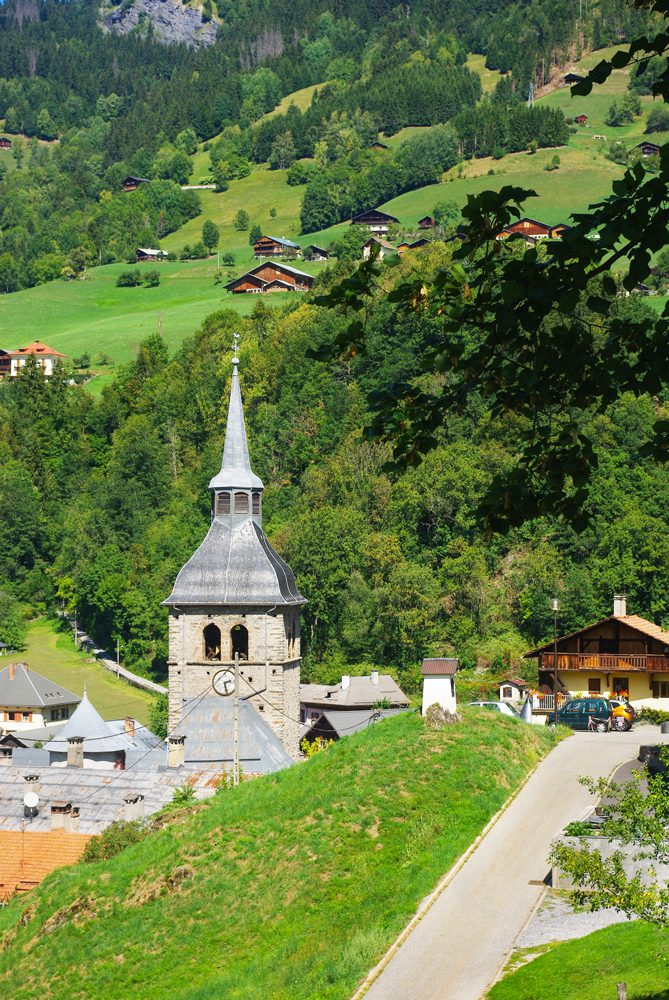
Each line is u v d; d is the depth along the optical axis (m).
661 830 25.88
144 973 37.06
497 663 125.19
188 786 62.75
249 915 37.59
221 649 73.38
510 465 149.12
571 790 40.88
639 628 77.38
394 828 39.22
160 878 41.00
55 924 40.84
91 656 165.12
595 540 137.50
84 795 62.75
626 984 25.61
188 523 180.12
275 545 143.12
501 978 28.39
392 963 30.36
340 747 46.81
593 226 13.08
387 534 143.38
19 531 193.25
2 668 160.50
